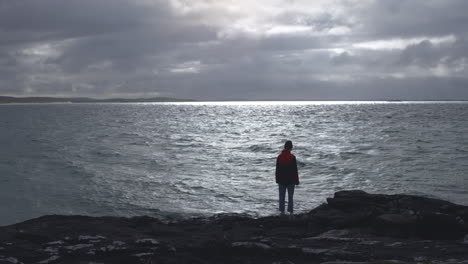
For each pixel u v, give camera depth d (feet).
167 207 47.67
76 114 412.36
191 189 57.06
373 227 30.63
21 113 451.53
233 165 78.38
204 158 88.02
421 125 193.26
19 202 50.11
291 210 40.09
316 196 52.16
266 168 74.84
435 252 24.26
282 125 209.05
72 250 23.54
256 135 148.77
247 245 24.26
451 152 91.81
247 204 48.73
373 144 110.52
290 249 24.02
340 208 35.45
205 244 24.63
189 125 219.20
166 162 82.17
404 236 29.07
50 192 55.06
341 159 82.53
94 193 54.60
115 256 23.26
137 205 48.62
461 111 390.21
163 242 25.44
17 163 79.87
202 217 37.70
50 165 77.46
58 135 152.35
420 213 29.99
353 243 26.68
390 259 22.85
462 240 27.48
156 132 168.14
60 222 30.71
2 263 21.52
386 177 63.67
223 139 133.90
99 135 151.94
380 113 358.43
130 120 281.74
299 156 87.35
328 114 350.84
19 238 26.48
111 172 70.23
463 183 58.49
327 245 26.18
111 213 45.68
